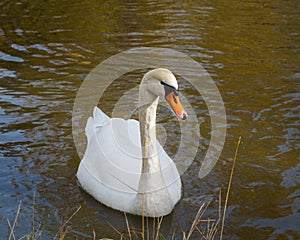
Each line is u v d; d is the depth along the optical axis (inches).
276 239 240.8
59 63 450.0
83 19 564.1
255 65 444.1
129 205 263.3
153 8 600.1
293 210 262.4
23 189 283.1
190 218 259.3
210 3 621.0
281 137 331.0
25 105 374.9
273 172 295.1
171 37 507.5
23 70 436.1
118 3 621.9
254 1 629.6
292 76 421.7
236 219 256.2
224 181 288.8
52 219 258.5
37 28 537.3
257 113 361.7
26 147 322.3
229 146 322.3
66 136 335.9
